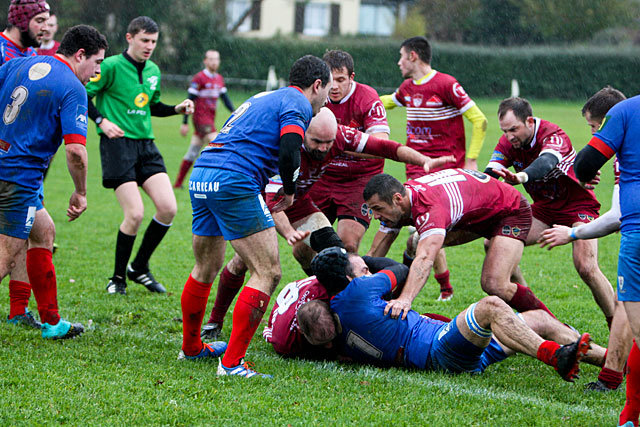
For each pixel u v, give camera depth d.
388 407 8.38
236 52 75.44
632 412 8.00
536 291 15.16
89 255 17.34
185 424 7.68
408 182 10.73
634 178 7.84
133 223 14.03
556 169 11.83
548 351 8.68
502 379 9.85
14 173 9.77
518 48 79.12
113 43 72.38
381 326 9.74
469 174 10.79
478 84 76.25
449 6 89.19
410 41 16.05
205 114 28.16
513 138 12.11
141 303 13.40
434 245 9.81
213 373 9.33
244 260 9.26
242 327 9.16
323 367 9.99
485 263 10.80
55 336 10.55
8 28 11.08
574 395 9.27
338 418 7.94
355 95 13.50
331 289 9.82
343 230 13.16
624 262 7.86
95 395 8.31
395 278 10.07
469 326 9.28
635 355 7.86
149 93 14.59
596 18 85.62
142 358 9.94
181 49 75.12
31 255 10.43
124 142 14.30
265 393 8.66
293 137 8.80
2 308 12.34
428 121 16.09
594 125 11.02
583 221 12.10
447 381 9.44
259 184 9.16
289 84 9.49
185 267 16.70
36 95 9.83
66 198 24.91
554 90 75.88
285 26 95.56
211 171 9.03
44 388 8.45
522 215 10.95
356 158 13.12
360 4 99.12
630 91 74.69
